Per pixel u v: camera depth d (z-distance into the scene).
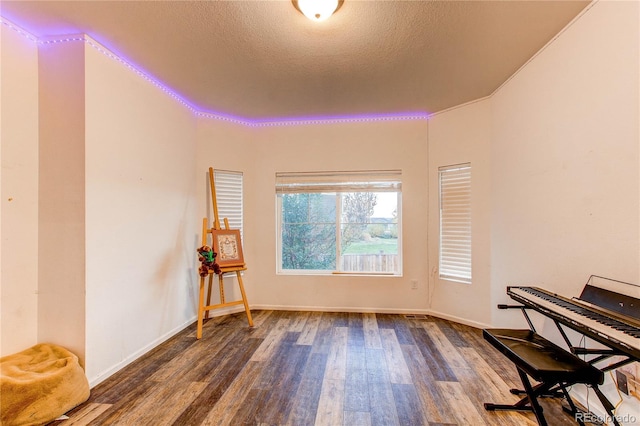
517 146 2.67
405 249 3.83
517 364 1.63
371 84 2.93
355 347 2.81
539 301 1.86
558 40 2.13
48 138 2.16
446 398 2.02
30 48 2.13
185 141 3.41
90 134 2.17
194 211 3.58
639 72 1.53
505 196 2.88
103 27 2.06
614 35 1.67
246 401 1.99
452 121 3.52
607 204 1.73
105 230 2.30
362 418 1.82
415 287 3.82
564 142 2.08
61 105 2.15
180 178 3.31
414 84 2.93
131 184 2.58
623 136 1.62
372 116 3.84
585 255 1.90
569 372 1.46
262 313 3.87
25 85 2.10
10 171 2.01
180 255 3.30
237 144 3.95
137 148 2.66
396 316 3.73
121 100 2.47
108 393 2.09
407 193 3.82
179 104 3.30
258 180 4.06
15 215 2.04
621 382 1.62
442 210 3.69
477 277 3.29
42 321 2.16
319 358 2.59
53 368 1.91
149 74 2.74
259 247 4.05
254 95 3.19
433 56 2.43
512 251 2.76
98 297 2.23
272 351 2.73
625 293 1.60
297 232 4.13
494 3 1.83
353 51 2.35
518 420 1.80
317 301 3.97
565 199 2.07
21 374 1.80
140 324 2.67
